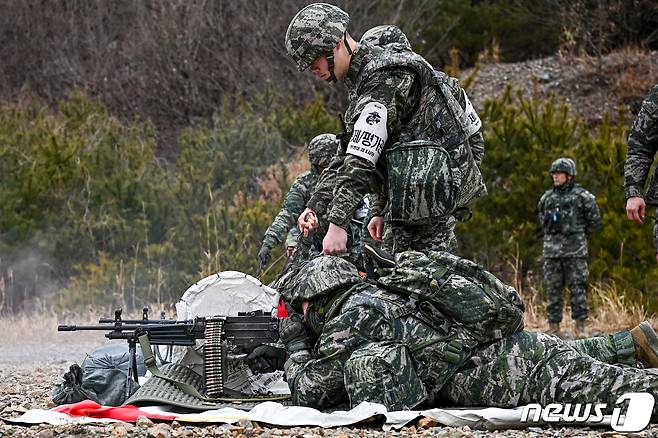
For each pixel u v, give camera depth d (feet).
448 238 42.22
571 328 85.40
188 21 180.55
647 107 45.39
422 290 37.24
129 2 194.49
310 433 33.60
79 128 142.51
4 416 39.52
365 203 53.11
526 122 100.68
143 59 182.39
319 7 40.86
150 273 97.86
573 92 172.96
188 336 41.50
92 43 191.42
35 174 107.76
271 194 117.08
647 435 32.68
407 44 45.73
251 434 33.60
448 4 183.01
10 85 193.98
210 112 177.68
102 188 108.27
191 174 106.73
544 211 84.02
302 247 56.54
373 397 35.99
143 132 156.56
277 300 44.11
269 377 43.57
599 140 96.43
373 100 39.58
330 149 61.00
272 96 147.43
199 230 97.40
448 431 33.37
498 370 36.60
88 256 104.37
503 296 37.09
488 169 97.45
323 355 38.22
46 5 195.93
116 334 41.68
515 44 192.75
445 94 40.98
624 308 85.25
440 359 36.91
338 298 38.06
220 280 44.14
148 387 40.27
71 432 33.81
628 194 46.01
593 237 90.68
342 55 40.68
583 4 182.60
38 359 70.90
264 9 177.27
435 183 39.88
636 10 178.50
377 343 36.99
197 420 35.94
